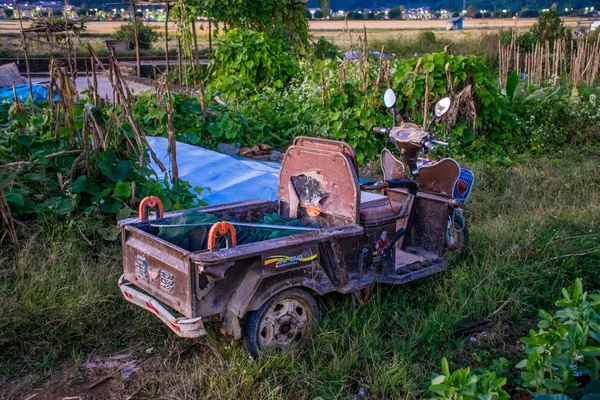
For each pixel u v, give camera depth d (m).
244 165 7.68
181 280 3.85
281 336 4.23
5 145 6.25
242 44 12.98
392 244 4.86
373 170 9.23
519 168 9.36
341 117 9.70
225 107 9.84
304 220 4.98
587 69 15.04
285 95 11.21
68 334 4.44
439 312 4.69
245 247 3.91
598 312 3.99
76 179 6.18
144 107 9.33
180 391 3.86
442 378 3.30
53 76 6.25
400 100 10.16
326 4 16.77
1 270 5.06
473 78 10.25
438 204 5.46
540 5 104.38
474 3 112.00
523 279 5.36
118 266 5.29
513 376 4.05
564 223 6.71
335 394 3.82
